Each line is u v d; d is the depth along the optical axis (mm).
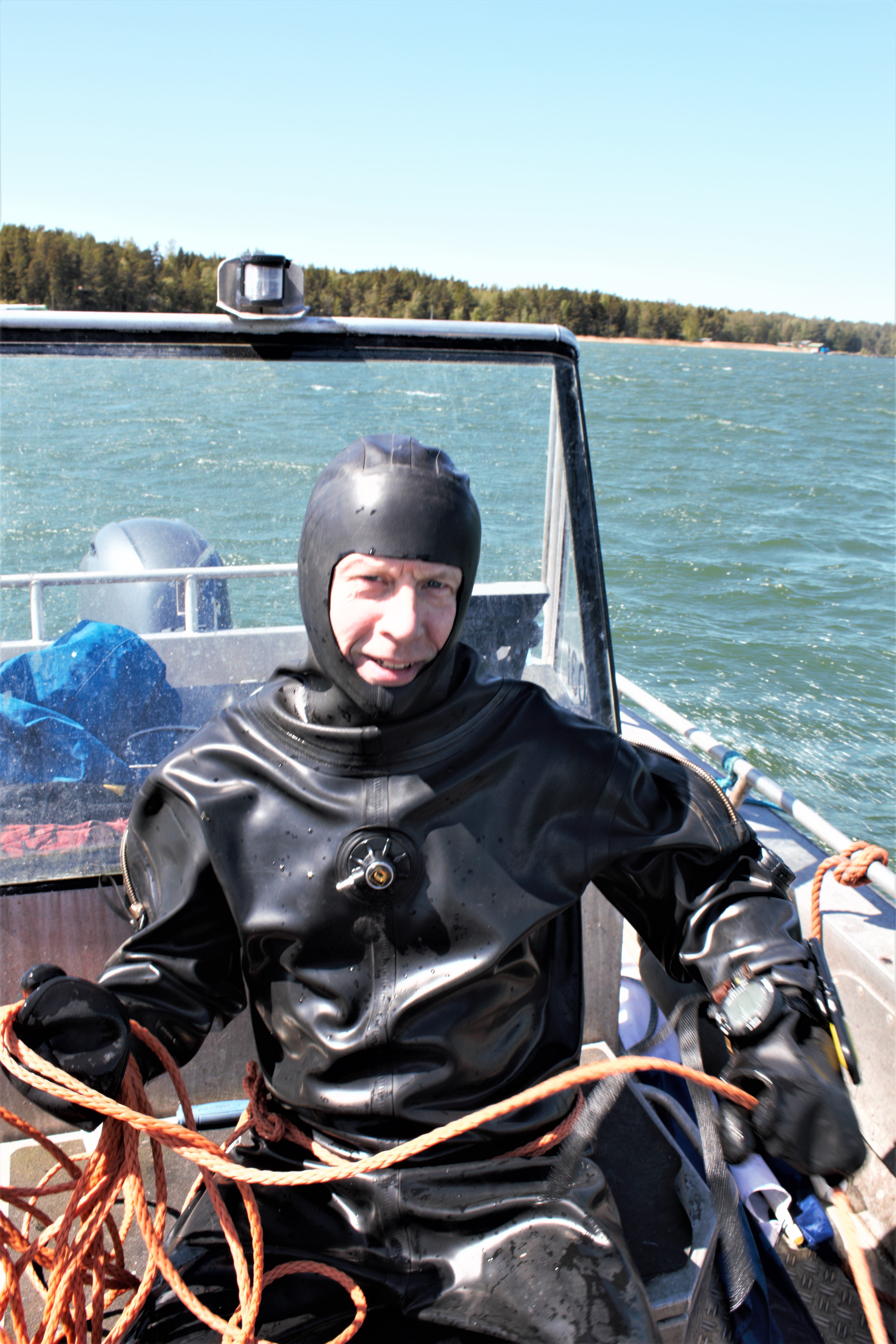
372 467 1298
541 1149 1492
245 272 1900
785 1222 2174
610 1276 1324
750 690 9211
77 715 1912
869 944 2295
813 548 16000
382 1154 1327
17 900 1849
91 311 1893
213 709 2033
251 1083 1608
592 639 2113
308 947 1407
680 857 1517
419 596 1304
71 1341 1293
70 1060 1288
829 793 7141
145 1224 1331
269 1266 1396
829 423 46250
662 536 16438
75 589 1953
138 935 1450
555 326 2064
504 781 1426
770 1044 1390
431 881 1391
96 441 1926
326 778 1396
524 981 1468
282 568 2029
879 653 10570
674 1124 2131
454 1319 1336
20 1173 1877
